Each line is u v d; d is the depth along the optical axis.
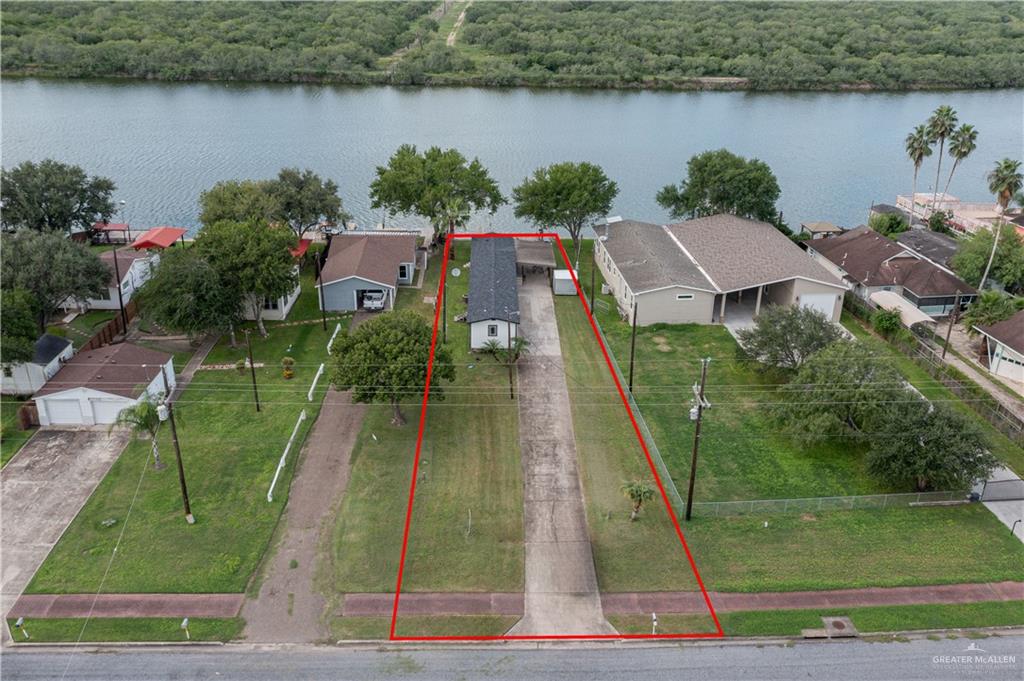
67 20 179.75
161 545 39.19
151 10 189.25
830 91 177.88
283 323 65.12
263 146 128.12
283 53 172.00
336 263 70.81
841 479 45.38
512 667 32.91
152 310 56.56
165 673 32.34
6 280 54.56
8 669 32.38
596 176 81.88
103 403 48.78
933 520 41.94
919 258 72.44
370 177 113.31
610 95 172.12
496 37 186.38
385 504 42.62
